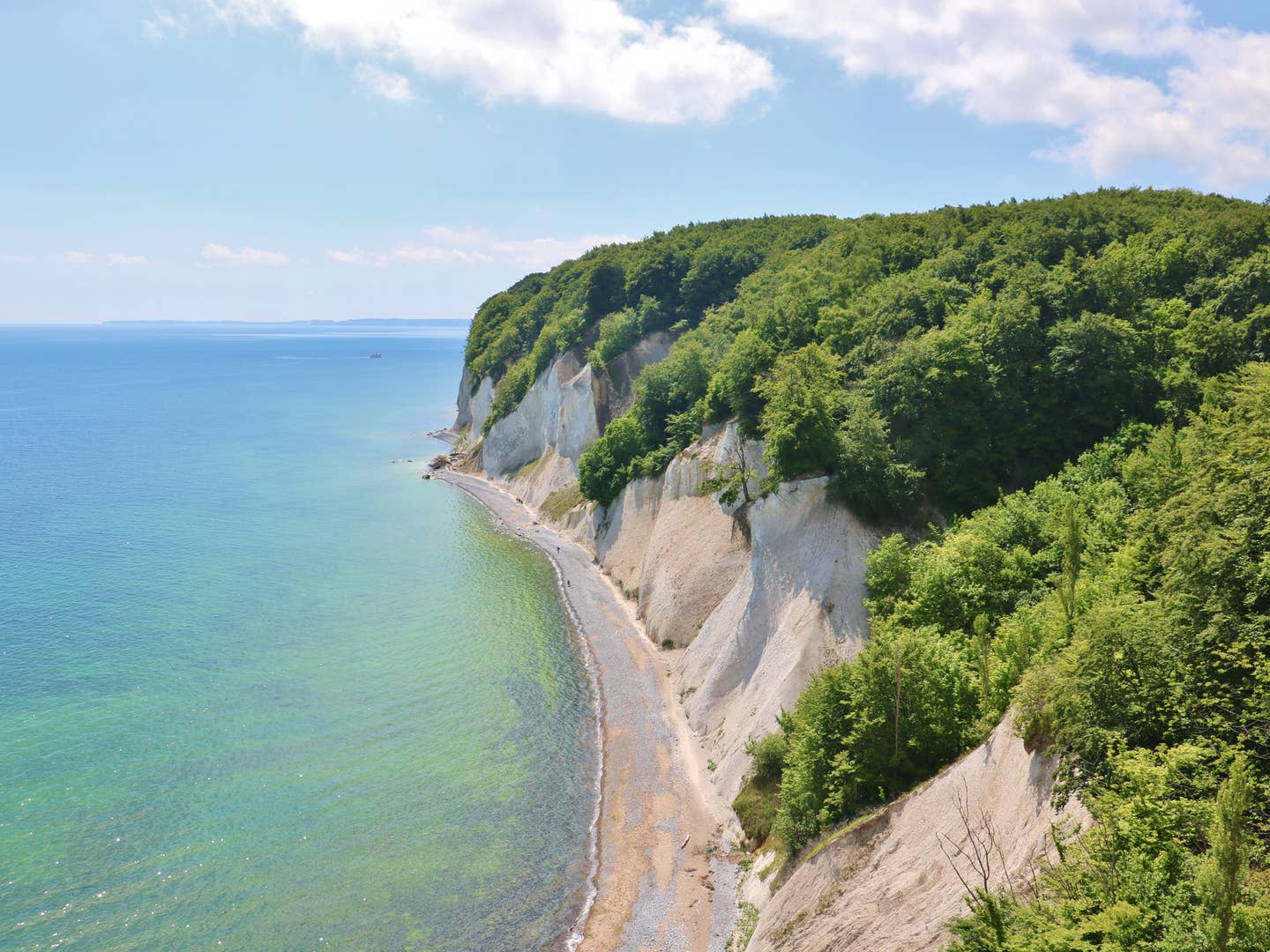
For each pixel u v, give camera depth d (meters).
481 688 53.00
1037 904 17.52
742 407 60.47
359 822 39.09
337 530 91.75
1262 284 52.66
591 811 40.66
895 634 36.25
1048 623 30.70
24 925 31.91
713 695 48.25
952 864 23.36
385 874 35.81
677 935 32.47
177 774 42.16
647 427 82.19
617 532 77.56
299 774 42.69
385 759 44.44
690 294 108.56
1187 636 21.31
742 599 51.16
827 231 109.69
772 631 47.22
